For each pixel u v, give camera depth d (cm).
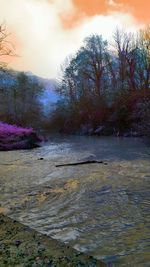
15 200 789
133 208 677
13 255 443
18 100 4866
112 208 686
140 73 4166
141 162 1350
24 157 1711
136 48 4334
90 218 623
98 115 4275
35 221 614
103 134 3900
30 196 824
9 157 1730
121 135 3531
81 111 4697
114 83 4697
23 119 4800
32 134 2700
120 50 4616
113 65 4862
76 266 409
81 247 478
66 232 546
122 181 963
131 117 3484
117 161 1407
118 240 504
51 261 423
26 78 5128
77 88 5375
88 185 926
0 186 960
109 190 853
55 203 747
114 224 581
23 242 497
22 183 995
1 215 659
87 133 4269
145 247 474
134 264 420
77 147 2231
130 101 3738
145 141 2359
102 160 1459
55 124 5347
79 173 1130
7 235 531
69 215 649
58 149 2139
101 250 466
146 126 2327
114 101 4050
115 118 3772
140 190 838
